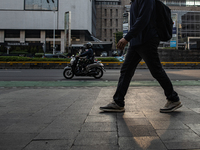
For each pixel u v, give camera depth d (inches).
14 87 233.9
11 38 2159.2
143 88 215.2
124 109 102.0
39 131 71.7
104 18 3371.1
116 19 3383.4
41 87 234.2
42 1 2110.0
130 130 70.7
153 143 58.5
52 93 182.1
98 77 361.7
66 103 130.8
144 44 91.7
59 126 77.6
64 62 716.0
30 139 63.7
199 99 139.0
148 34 90.3
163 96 157.6
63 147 56.6
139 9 90.6
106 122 81.8
